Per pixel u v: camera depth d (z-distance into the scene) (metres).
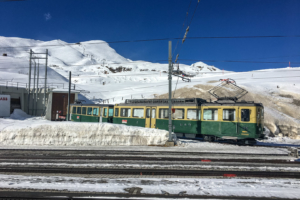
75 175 8.36
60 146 15.98
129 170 9.06
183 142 18.11
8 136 16.64
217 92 42.88
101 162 10.52
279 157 12.57
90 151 13.88
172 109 17.34
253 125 16.61
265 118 31.61
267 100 38.25
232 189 6.70
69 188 6.61
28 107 45.16
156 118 21.81
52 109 41.41
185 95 45.81
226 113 17.80
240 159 11.52
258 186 7.05
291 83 46.88
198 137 20.11
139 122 23.14
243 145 17.61
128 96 54.44
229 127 17.50
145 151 14.03
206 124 18.70
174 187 6.83
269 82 50.31
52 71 90.56
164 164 10.22
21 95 45.94
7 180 7.38
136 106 23.70
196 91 46.19
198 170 9.23
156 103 22.11
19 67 87.44
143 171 8.89
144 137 17.19
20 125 17.75
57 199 5.86
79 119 31.00
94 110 28.28
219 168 9.55
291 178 8.33
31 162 10.38
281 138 25.86
